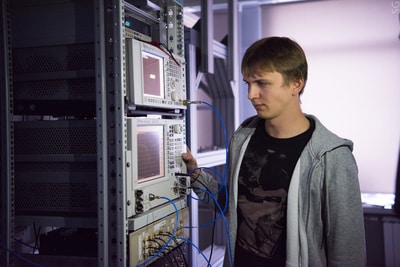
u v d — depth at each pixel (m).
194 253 2.38
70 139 1.43
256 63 1.19
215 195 1.61
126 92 1.29
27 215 1.46
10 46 1.47
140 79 1.31
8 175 1.45
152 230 1.42
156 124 1.46
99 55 1.28
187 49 2.35
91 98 1.43
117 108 1.26
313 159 1.21
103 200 1.29
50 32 1.43
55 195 1.47
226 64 3.09
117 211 1.26
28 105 1.49
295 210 1.22
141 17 1.57
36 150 1.47
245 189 1.34
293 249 1.21
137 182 1.33
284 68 1.18
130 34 1.45
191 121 2.35
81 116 1.51
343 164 1.18
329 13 3.53
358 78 3.47
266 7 3.73
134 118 1.31
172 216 1.57
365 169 3.47
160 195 1.47
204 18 2.48
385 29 3.37
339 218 1.17
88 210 1.43
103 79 1.28
